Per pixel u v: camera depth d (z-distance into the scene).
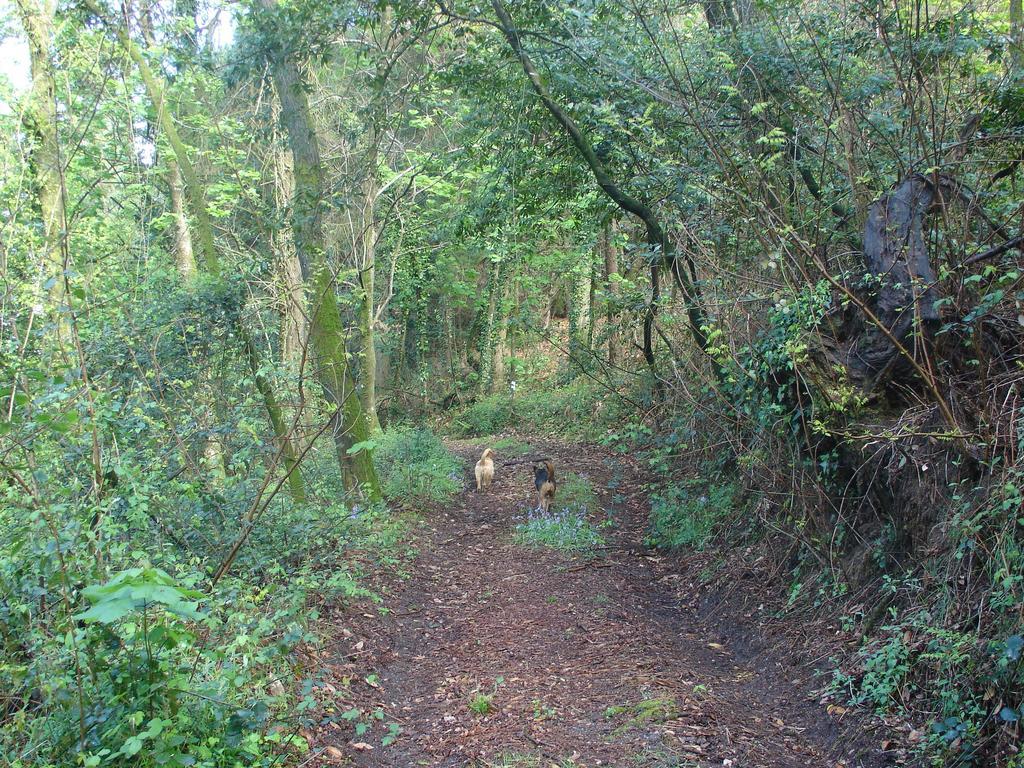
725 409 8.69
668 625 7.66
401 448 14.73
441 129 16.52
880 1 6.05
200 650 4.31
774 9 7.76
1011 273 4.89
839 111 6.55
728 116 8.48
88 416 4.73
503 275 25.06
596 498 12.45
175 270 9.52
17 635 4.34
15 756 3.82
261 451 7.19
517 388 24.95
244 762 4.27
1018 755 3.87
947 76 6.55
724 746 4.94
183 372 7.77
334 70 17.27
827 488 6.97
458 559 10.09
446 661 6.96
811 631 6.40
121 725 3.82
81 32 6.22
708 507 9.77
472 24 11.02
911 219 5.72
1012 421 4.79
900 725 4.81
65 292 4.73
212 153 14.62
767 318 7.12
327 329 10.61
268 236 11.12
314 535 7.70
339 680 6.22
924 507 5.78
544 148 11.28
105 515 4.46
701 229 8.14
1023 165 6.38
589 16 9.23
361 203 15.63
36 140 5.47
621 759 4.79
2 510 4.31
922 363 5.76
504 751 5.05
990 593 4.71
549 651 7.00
